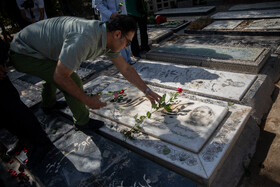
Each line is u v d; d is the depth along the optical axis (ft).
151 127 6.64
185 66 10.71
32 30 5.81
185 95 8.53
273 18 15.35
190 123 6.46
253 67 9.42
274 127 7.20
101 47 5.49
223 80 9.02
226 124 6.43
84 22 5.27
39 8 13.41
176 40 15.10
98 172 5.89
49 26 5.64
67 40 5.01
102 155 6.40
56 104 8.92
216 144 5.80
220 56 10.78
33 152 6.67
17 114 5.98
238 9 19.65
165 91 8.93
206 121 6.42
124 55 11.83
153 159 6.03
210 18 17.31
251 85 8.54
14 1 13.57
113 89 9.42
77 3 27.55
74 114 7.05
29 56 6.02
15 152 7.36
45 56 6.03
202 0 25.02
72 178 5.88
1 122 6.29
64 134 7.62
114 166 5.97
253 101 7.70
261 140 6.84
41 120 8.68
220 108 6.86
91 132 7.41
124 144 6.66
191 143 5.81
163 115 7.02
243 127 6.59
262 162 6.11
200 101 8.00
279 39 12.34
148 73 10.82
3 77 5.78
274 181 5.57
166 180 5.32
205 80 9.24
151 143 6.25
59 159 6.55
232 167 5.74
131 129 6.87
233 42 12.83
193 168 5.28
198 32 15.83
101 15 10.82
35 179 6.18
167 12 23.17
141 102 7.98
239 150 6.15
